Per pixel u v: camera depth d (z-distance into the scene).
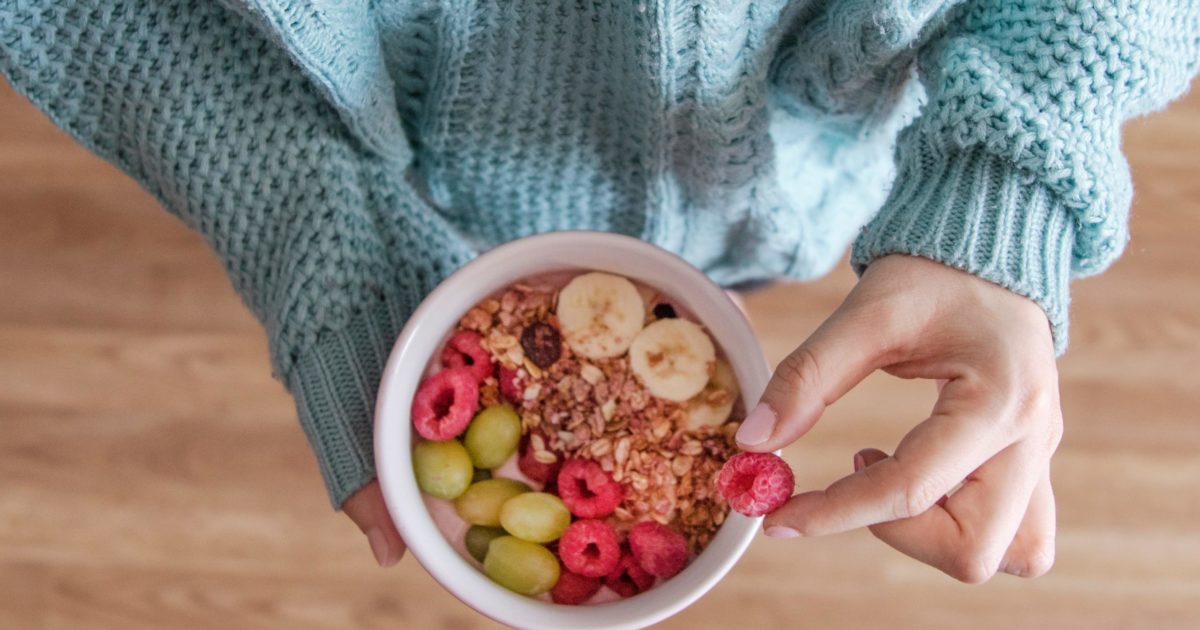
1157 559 1.21
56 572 1.19
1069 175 0.60
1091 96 0.60
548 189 0.74
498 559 0.64
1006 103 0.60
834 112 0.71
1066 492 1.22
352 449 0.66
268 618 1.19
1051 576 1.21
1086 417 1.24
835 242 0.82
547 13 0.65
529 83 0.68
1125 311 1.26
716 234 0.77
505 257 0.64
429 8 0.65
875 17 0.62
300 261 0.66
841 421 1.22
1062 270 0.61
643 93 0.66
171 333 1.24
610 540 0.64
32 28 0.62
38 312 1.24
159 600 1.19
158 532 1.20
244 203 0.66
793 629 1.19
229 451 1.22
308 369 0.67
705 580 0.62
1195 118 1.28
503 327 0.66
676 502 0.65
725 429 0.66
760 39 0.65
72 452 1.21
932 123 0.62
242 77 0.64
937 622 1.19
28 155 1.26
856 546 1.21
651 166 0.71
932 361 0.60
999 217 0.61
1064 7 0.60
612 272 0.66
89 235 1.25
